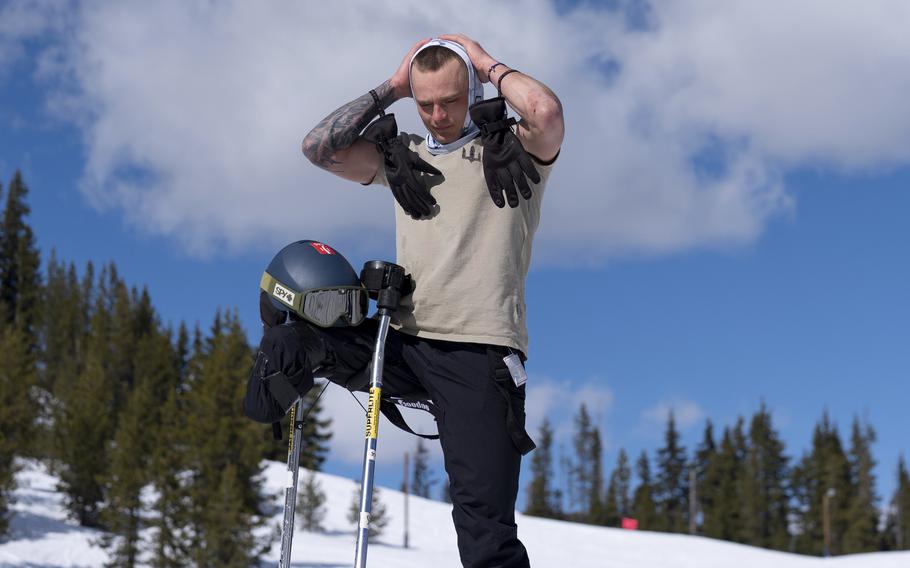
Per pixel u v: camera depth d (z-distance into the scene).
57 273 102.75
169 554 40.12
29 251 91.19
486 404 2.96
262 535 42.78
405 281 3.07
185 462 39.97
